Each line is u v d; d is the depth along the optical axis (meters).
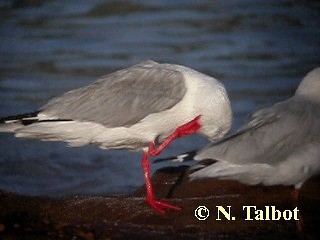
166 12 37.91
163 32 33.94
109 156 18.75
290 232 11.90
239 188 13.55
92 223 11.99
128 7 38.81
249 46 31.50
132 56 29.83
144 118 13.27
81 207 12.68
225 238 11.51
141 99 13.32
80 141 13.55
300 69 27.91
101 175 17.42
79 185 16.84
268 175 12.30
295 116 12.43
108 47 31.41
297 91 13.09
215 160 12.26
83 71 27.72
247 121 12.93
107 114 13.31
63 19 37.09
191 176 12.36
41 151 18.92
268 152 12.18
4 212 11.95
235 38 32.94
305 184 13.88
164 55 29.84
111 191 16.38
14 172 17.59
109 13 38.00
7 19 37.28
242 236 11.64
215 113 13.20
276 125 12.35
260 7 39.06
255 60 29.19
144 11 38.16
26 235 11.04
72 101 13.49
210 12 37.91
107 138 13.45
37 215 11.97
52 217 12.16
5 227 11.27
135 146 13.75
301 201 13.22
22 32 34.75
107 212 12.51
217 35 33.50
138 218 12.30
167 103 13.23
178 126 13.50
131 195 13.95
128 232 11.62
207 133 13.47
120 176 17.44
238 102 23.50
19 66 28.61
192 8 38.75
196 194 13.54
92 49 31.22
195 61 28.88
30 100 23.78
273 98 24.05
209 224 12.07
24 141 19.62
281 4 39.66
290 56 29.91
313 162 12.26
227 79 26.30
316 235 11.95
